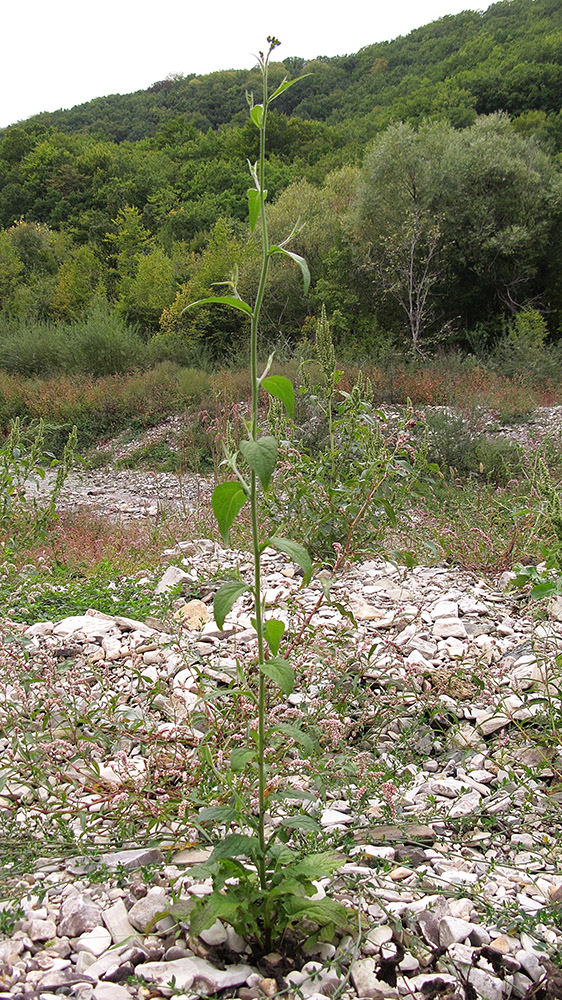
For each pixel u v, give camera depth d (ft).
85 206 149.79
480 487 27.53
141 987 5.15
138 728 8.68
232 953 5.64
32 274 109.91
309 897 5.60
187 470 42.01
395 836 7.11
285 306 74.18
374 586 14.83
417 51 196.34
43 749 7.53
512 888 6.46
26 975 5.32
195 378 53.83
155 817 7.11
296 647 9.64
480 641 11.50
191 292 73.20
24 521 19.25
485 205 69.92
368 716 9.11
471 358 58.70
